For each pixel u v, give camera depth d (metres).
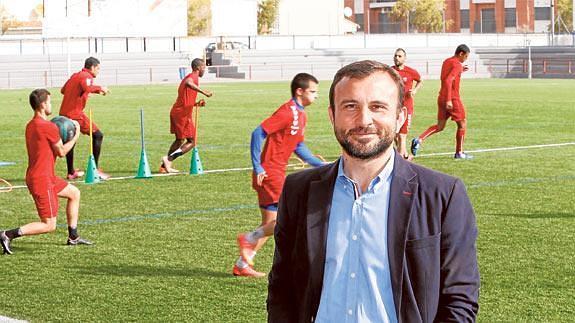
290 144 9.98
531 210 13.26
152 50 69.75
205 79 62.25
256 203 14.29
